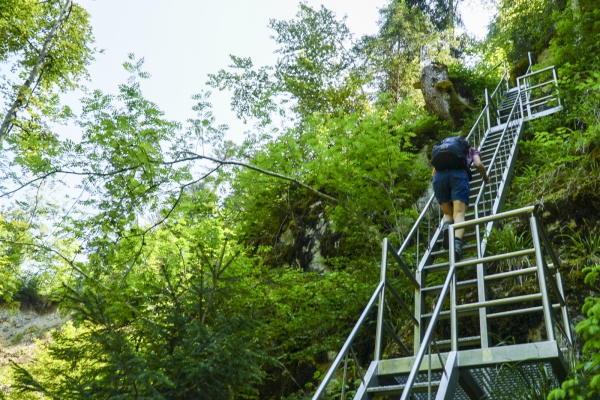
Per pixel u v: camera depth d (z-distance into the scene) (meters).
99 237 6.43
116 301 5.27
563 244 5.29
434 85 11.17
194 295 4.59
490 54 15.73
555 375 3.12
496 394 3.50
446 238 4.94
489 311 5.13
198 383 3.87
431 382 3.19
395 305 6.40
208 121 7.35
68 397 3.91
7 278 8.16
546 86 10.31
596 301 2.62
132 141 6.68
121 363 3.80
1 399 6.21
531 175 6.73
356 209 7.15
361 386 3.33
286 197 10.92
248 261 7.14
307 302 6.41
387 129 7.23
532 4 14.12
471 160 5.32
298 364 7.13
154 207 6.86
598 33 8.74
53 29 11.62
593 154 6.02
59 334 4.42
